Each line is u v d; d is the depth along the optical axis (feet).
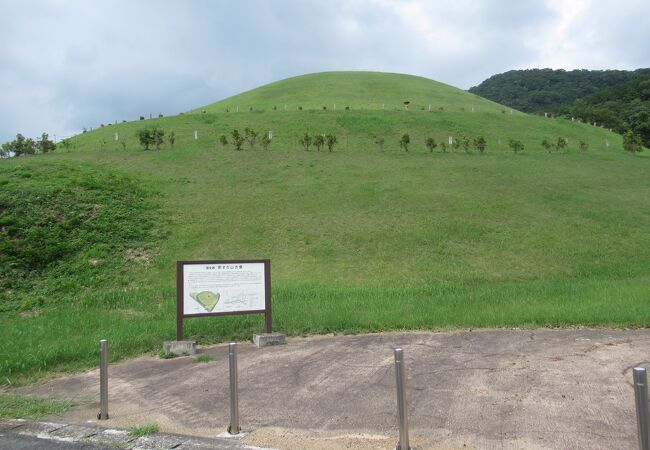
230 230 57.82
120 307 37.09
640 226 64.13
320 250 53.11
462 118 150.61
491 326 28.91
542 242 56.34
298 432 15.60
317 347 26.14
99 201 60.39
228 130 127.34
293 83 213.66
